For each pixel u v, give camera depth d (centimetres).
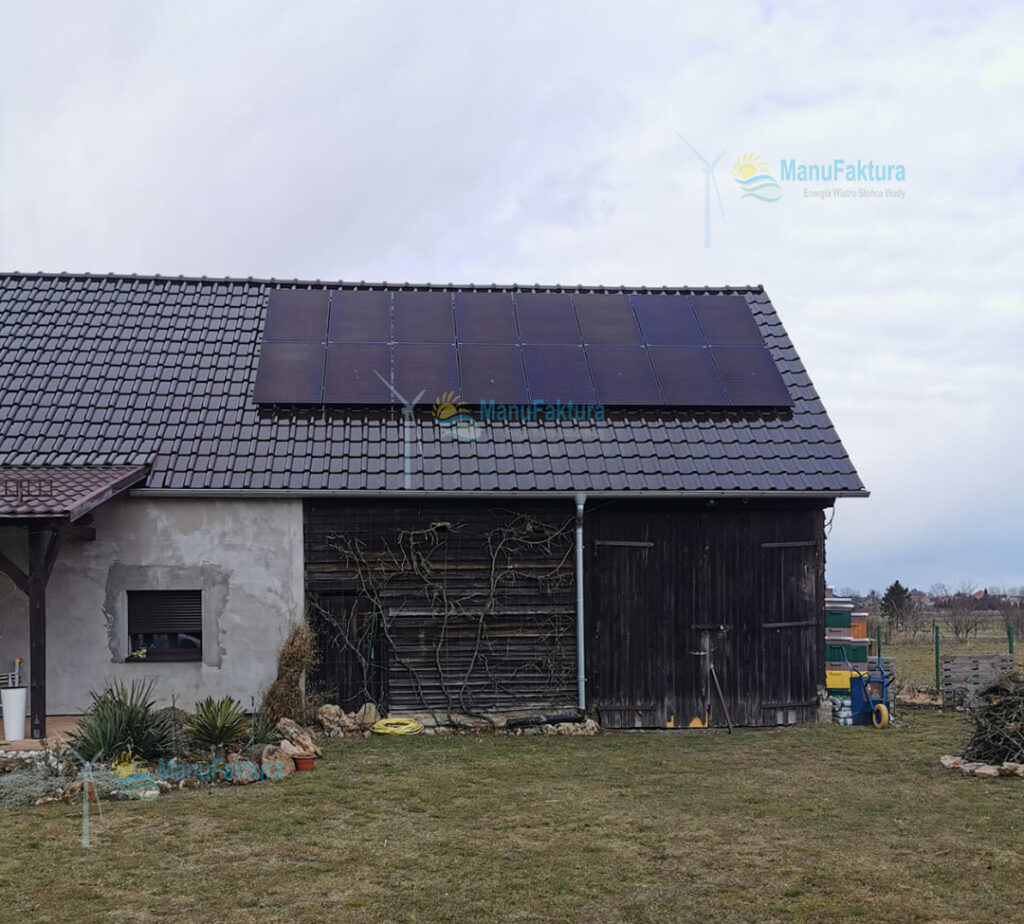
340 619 1432
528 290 1812
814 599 1527
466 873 799
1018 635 3281
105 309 1694
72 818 943
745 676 1497
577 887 768
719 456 1512
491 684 1444
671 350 1669
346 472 1425
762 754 1278
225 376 1573
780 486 1466
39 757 1100
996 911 722
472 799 1031
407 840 884
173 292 1753
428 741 1350
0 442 1418
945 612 4009
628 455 1499
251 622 1398
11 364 1560
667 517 1497
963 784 1108
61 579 1370
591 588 1474
